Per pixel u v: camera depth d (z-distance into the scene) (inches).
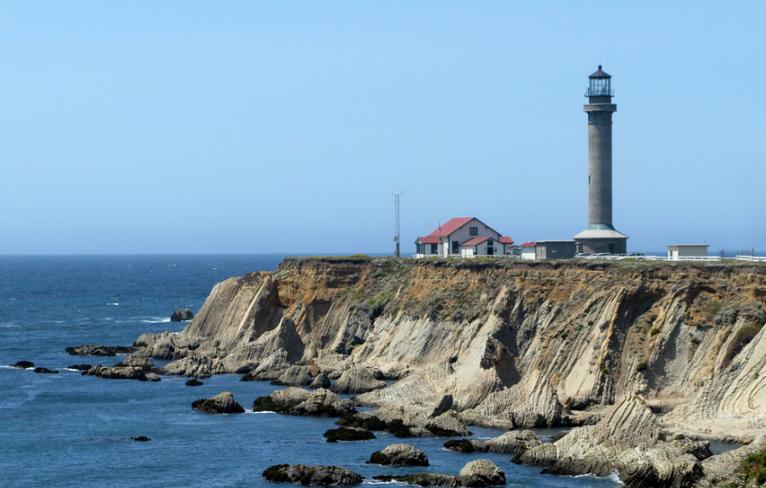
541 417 6146.7
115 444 5954.7
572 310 7608.3
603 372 6766.7
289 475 5088.6
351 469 5280.5
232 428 6338.6
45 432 6299.2
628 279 7342.5
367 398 7042.3
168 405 7170.3
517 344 7790.4
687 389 6604.3
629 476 4886.8
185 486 5064.0
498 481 4940.9
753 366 6013.8
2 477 5275.6
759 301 6752.0
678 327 6865.2
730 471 4734.3
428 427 6092.5
